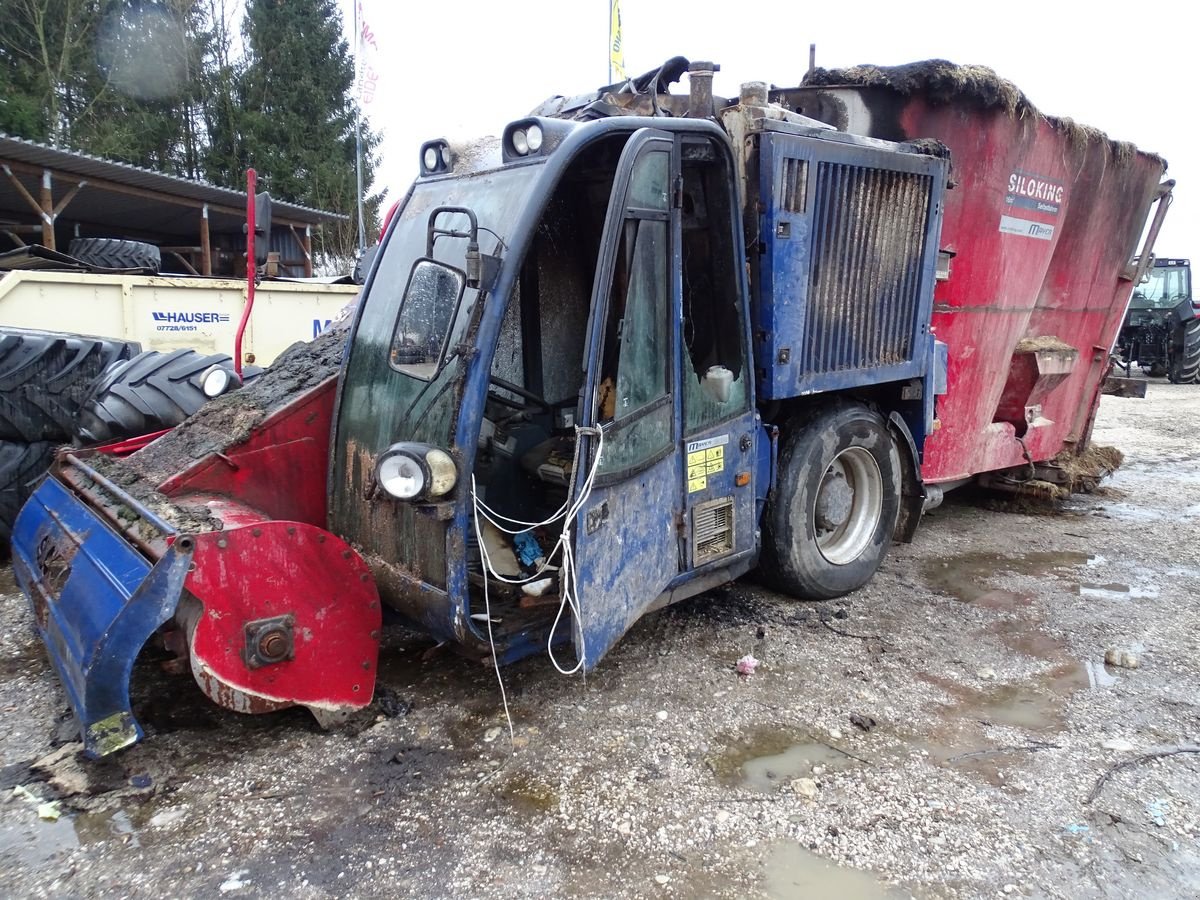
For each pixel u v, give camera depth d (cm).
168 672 322
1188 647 407
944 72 488
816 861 253
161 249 1477
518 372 396
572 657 370
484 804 277
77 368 522
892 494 486
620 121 313
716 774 296
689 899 237
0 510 501
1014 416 623
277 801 277
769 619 436
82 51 2278
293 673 299
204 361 471
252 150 2559
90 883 239
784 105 530
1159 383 1844
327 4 2825
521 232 290
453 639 307
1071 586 495
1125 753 312
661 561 346
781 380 389
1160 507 693
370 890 239
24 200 1317
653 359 330
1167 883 244
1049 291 628
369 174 2867
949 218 520
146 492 324
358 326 349
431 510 295
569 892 239
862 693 357
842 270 412
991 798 284
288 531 292
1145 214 684
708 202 364
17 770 292
